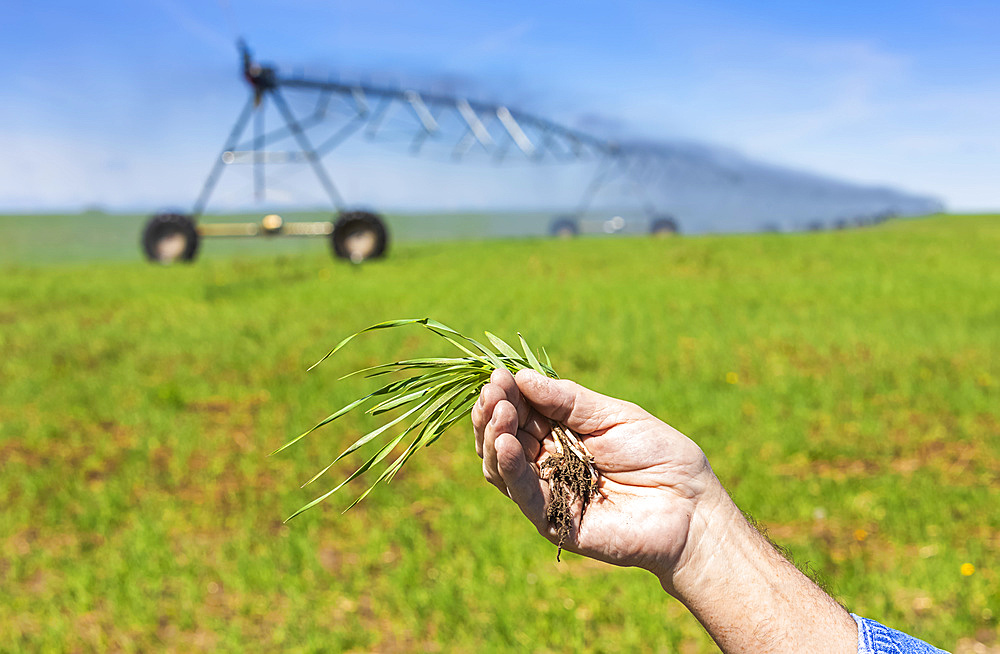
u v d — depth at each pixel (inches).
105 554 157.9
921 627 123.6
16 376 303.3
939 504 167.8
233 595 142.9
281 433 230.5
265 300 506.6
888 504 168.9
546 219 3063.5
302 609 135.5
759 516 165.8
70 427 240.2
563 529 44.3
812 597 42.1
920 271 633.0
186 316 445.4
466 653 122.6
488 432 44.9
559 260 778.8
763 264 701.9
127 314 460.1
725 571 42.9
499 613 129.6
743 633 41.6
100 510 177.8
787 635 40.4
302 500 182.7
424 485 191.2
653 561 44.0
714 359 306.0
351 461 208.1
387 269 725.9
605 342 343.9
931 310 436.8
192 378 294.0
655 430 46.6
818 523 163.6
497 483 46.0
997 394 249.9
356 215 832.3
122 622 132.4
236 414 250.2
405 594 140.0
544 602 136.6
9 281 674.8
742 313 421.1
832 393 252.1
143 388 280.7
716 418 225.8
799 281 571.8
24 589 146.3
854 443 207.2
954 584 134.3
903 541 153.5
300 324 402.9
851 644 39.5
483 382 56.1
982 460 195.6
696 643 122.9
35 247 1581.0
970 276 594.2
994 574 139.2
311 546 155.9
